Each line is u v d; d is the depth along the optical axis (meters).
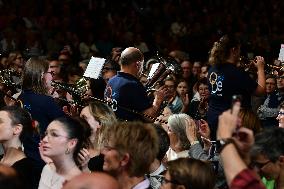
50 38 24.41
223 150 6.18
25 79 10.61
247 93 11.95
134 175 7.43
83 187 5.81
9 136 9.26
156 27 27.03
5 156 9.34
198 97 15.43
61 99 12.23
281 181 7.50
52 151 8.47
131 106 11.56
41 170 9.40
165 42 25.95
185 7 28.16
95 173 5.96
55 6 25.91
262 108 14.16
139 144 7.40
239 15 28.50
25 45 23.31
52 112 10.55
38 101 10.52
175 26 27.14
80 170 8.66
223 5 28.73
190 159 7.29
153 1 28.06
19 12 25.17
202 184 7.14
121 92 11.54
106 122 9.63
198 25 27.14
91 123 9.67
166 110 13.10
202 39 26.23
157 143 7.54
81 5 26.55
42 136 9.84
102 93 13.96
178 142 10.36
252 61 12.71
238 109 6.26
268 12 29.06
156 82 12.91
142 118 11.68
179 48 25.73
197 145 10.05
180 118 10.38
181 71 16.22
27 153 9.77
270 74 14.72
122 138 7.43
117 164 7.44
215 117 12.03
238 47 12.00
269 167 7.05
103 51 24.88
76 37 24.44
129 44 25.20
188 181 7.11
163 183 7.49
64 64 16.45
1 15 24.50
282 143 7.02
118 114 11.62
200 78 16.70
